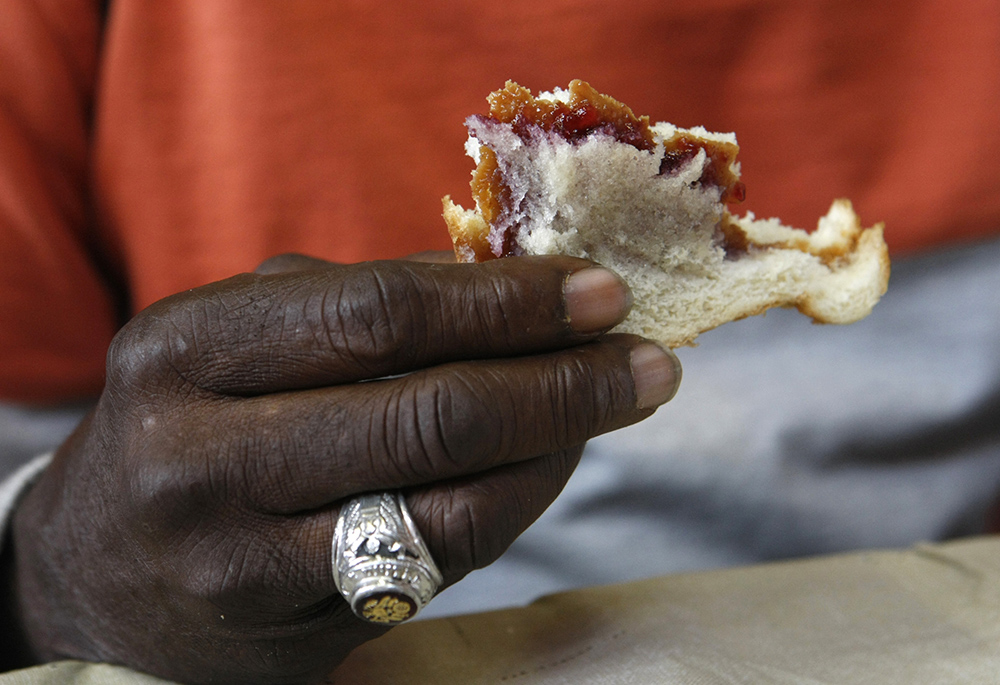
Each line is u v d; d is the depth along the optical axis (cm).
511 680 37
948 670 38
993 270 63
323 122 60
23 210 57
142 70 59
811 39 58
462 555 34
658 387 35
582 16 58
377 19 59
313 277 34
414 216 63
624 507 65
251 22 58
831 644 39
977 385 63
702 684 37
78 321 61
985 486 66
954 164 60
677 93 60
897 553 45
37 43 58
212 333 34
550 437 34
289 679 37
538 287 34
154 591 35
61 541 38
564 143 36
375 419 33
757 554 66
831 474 65
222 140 60
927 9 58
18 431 61
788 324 65
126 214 62
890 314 64
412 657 38
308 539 34
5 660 42
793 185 62
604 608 41
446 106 61
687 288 39
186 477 33
